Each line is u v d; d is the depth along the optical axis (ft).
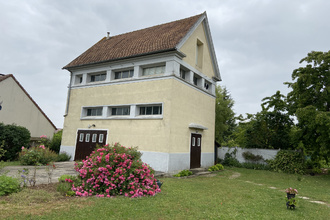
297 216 19.60
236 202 23.29
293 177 46.93
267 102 62.44
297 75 51.85
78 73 57.88
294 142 53.78
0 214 15.64
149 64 47.16
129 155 25.02
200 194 25.96
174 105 43.55
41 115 80.69
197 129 51.44
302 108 47.24
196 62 55.11
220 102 93.97
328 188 35.73
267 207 22.03
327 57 46.34
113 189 22.76
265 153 60.49
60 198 20.53
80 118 54.90
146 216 17.08
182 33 47.73
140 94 46.78
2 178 21.08
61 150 56.29
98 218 16.03
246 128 65.57
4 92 67.92
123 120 48.16
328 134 43.62
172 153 42.34
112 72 52.60
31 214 15.99
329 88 46.75
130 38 59.67
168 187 28.68
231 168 59.16
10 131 47.62
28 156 41.63
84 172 23.02
